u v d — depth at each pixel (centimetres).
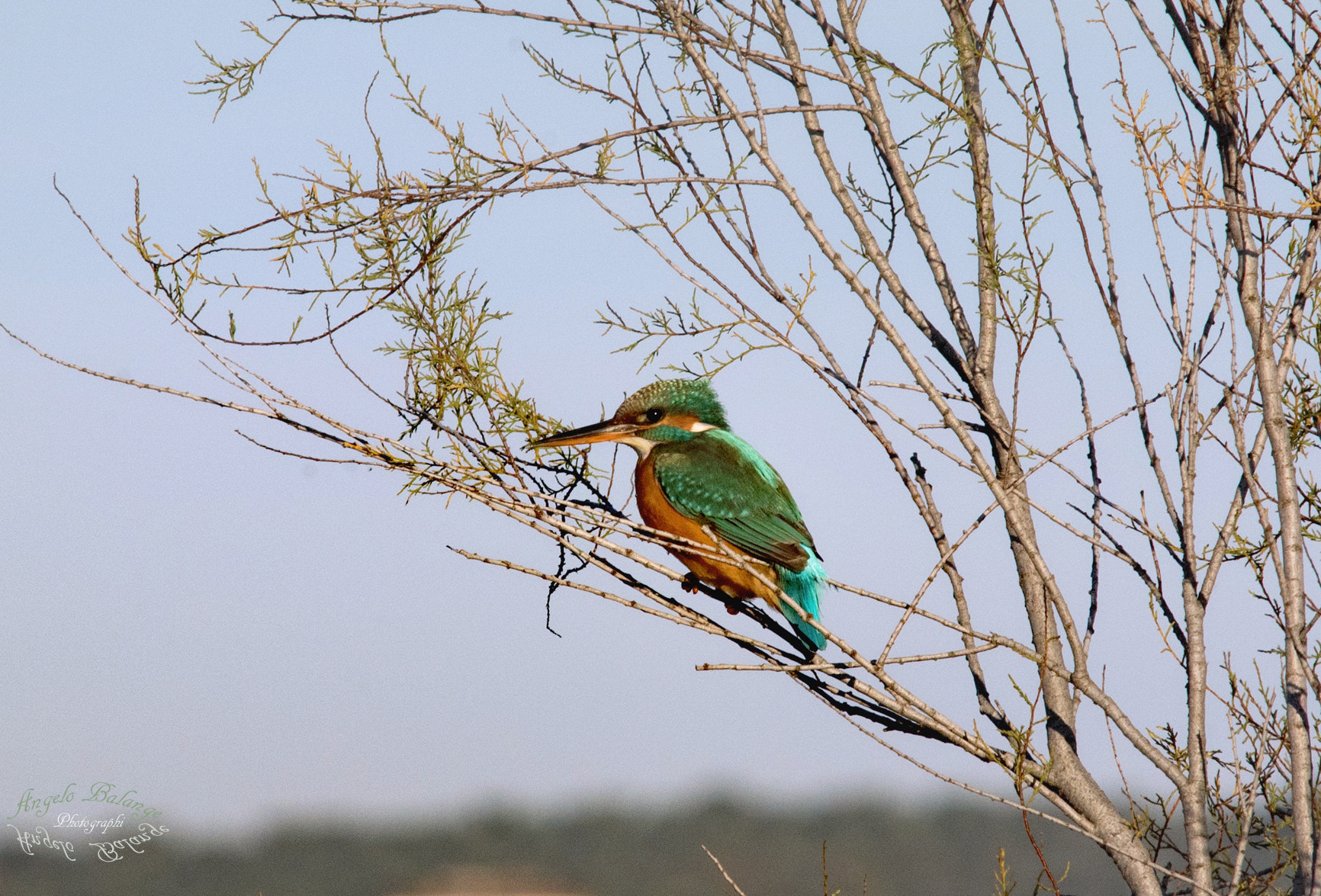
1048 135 857
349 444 915
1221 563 852
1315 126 798
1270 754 838
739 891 875
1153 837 862
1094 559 915
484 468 920
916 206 998
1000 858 827
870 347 952
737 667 802
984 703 920
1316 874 701
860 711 888
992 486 848
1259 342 791
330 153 877
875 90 982
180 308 877
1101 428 856
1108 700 859
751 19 967
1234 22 824
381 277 884
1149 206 852
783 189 927
